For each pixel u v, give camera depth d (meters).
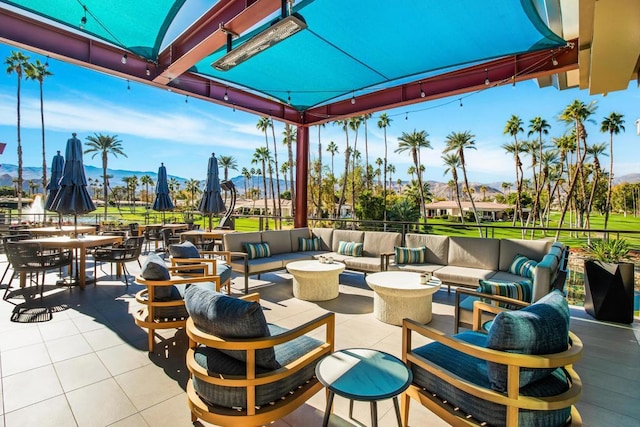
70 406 1.85
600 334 3.04
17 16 3.34
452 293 4.45
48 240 4.31
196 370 1.53
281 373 1.51
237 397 1.48
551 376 1.43
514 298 2.39
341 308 3.71
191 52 3.45
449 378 1.44
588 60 2.80
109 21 3.31
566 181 27.38
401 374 1.41
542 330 1.28
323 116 6.33
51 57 3.67
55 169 6.14
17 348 2.58
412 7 3.02
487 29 3.34
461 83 4.61
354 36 3.58
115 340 2.75
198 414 1.53
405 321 1.69
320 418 1.81
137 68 4.23
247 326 1.46
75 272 5.28
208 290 1.73
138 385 2.08
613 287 3.35
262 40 2.71
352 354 1.61
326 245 5.79
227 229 7.43
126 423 1.72
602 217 27.97
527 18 3.12
